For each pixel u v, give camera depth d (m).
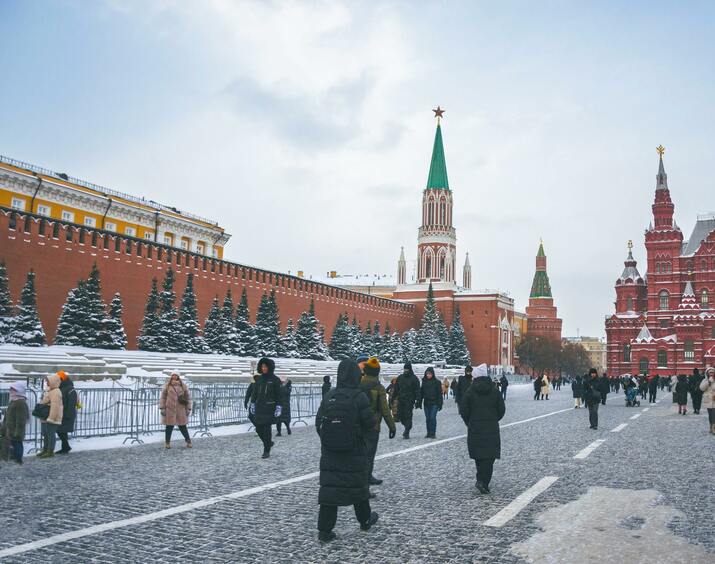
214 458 16.16
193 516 9.78
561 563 7.61
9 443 15.35
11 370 29.73
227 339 57.75
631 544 8.40
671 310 123.75
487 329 125.00
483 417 11.66
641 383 54.84
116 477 13.22
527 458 16.17
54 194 62.91
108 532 8.84
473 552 8.00
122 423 21.11
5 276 41.56
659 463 15.36
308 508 10.35
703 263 121.62
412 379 20.98
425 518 9.75
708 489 12.05
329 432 8.38
